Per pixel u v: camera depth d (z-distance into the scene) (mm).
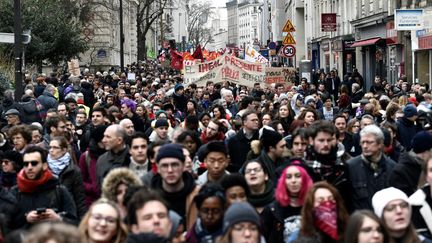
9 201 9352
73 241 4672
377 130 9523
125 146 11172
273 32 121250
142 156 10664
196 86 28531
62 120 13680
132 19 90438
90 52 64938
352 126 14344
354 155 13703
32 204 9391
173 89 26625
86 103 26625
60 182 10336
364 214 6660
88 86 26859
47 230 4676
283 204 8141
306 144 10031
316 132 9375
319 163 9367
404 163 9352
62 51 45062
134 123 18219
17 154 10984
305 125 14039
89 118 19328
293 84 34969
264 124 14859
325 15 52125
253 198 8781
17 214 9344
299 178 8078
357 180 9414
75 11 55594
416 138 9352
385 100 20094
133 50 91312
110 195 8227
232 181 8328
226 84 29391
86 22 57719
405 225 7242
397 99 20969
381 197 7301
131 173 8336
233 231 6590
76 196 10680
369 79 51344
